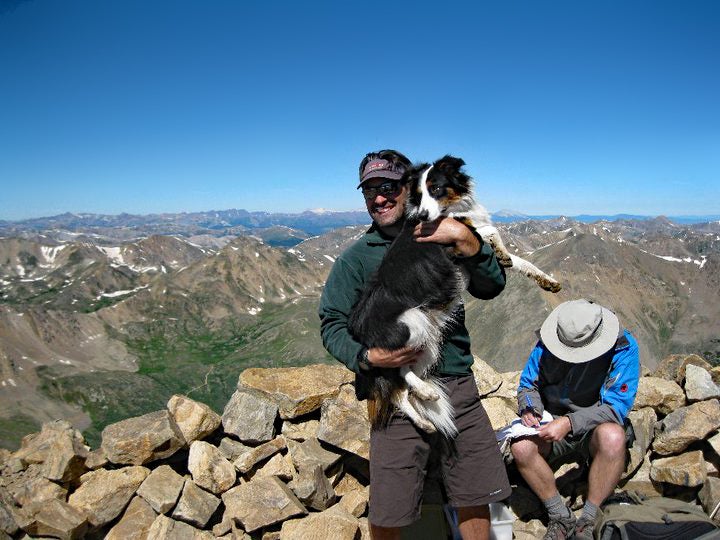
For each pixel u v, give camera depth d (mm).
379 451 1821
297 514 2188
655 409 2684
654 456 2533
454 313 1912
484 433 1857
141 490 2223
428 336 1812
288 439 2426
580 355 2141
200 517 2189
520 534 2223
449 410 1804
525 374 2361
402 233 2002
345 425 2361
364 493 2369
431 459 2145
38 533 2111
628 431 2350
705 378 2598
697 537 1878
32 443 2412
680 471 2330
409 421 1807
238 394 2537
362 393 1941
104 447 2295
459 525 1889
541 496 2145
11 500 2186
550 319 2309
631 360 2133
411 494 1786
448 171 2213
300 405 2455
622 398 2102
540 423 2195
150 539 2127
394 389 1815
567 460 2447
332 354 1889
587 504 2107
